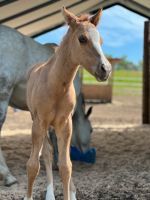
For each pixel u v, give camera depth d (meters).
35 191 5.92
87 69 4.34
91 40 4.26
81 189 6.02
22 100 7.04
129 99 24.84
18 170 7.35
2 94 6.59
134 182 6.41
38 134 4.82
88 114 8.35
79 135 8.13
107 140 10.55
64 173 4.84
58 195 5.78
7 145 9.76
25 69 6.89
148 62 13.16
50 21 10.79
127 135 11.31
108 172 7.25
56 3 8.78
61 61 4.65
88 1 9.66
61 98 4.72
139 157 8.53
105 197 5.73
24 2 7.93
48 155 5.58
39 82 4.84
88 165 7.89
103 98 21.98
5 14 8.68
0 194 5.79
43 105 4.74
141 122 14.37
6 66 6.61
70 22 4.52
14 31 6.95
